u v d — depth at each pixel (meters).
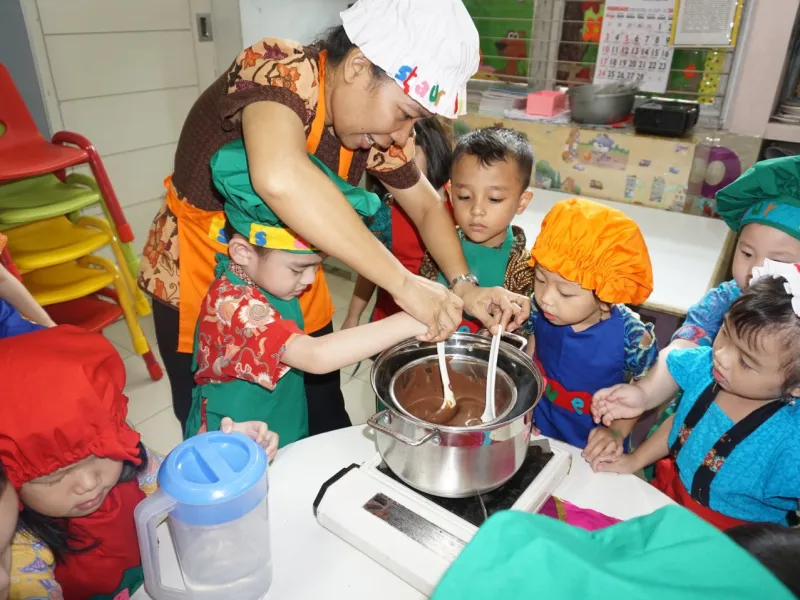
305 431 1.25
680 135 2.05
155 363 2.33
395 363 0.95
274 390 1.11
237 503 0.68
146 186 2.91
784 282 0.87
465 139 1.30
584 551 0.38
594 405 1.12
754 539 0.56
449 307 0.94
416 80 0.84
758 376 0.89
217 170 0.89
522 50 2.42
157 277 1.18
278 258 0.93
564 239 1.06
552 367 1.27
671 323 1.58
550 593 0.34
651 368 1.20
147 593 0.78
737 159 2.02
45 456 0.77
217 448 0.76
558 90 2.42
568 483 0.97
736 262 1.27
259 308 0.96
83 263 2.29
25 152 2.04
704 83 2.15
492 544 0.38
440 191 1.56
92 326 2.17
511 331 1.14
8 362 0.78
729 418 1.01
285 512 0.89
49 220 2.22
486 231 1.29
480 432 0.76
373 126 0.92
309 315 1.33
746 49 2.02
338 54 0.91
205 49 2.95
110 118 2.66
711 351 1.08
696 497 1.06
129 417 2.15
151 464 1.05
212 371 1.00
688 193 2.11
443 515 0.81
